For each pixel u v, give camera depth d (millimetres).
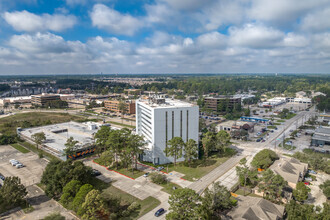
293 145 152375
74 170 84750
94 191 68438
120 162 120750
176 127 121625
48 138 153500
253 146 150500
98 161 122625
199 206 66625
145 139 129625
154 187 93562
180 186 94312
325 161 110625
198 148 130875
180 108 121000
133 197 85312
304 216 65625
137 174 106500
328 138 149625
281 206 73312
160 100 135750
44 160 125250
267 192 84250
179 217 61844
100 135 126188
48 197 85688
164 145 119562
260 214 67500
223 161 123062
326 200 83250
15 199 76688
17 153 136500
